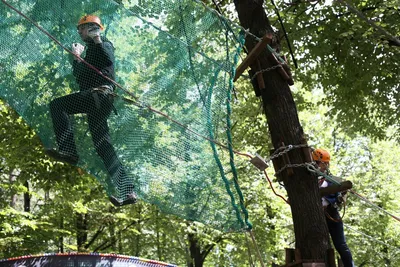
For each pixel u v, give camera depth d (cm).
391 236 2397
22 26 459
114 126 462
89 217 1805
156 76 478
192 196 464
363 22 1328
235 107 1496
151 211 1781
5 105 1166
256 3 699
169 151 465
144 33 482
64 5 468
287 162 662
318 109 2206
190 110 477
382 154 2483
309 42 1363
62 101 458
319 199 661
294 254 646
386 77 1409
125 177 454
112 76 467
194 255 2077
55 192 1442
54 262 591
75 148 455
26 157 1155
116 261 616
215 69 494
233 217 467
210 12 502
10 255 1474
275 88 682
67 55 463
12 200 1611
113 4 476
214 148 470
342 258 705
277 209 1909
